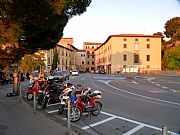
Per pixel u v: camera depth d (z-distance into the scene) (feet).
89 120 38.91
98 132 32.07
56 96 49.85
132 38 290.76
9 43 41.45
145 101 60.13
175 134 30.81
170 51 234.17
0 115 40.93
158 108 50.03
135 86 106.22
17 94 69.21
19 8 33.81
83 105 39.58
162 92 82.28
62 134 29.43
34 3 34.06
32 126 33.42
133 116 41.96
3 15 35.83
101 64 378.53
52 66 264.93
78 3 44.83
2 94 72.54
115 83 124.26
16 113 43.06
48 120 37.68
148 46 291.58
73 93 39.63
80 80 150.51
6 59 51.75
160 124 36.27
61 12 40.55
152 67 290.97
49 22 39.65
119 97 67.67
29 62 154.30
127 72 286.87
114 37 290.76
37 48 58.29
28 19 38.88
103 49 362.12
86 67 490.08
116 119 39.65
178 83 128.06
